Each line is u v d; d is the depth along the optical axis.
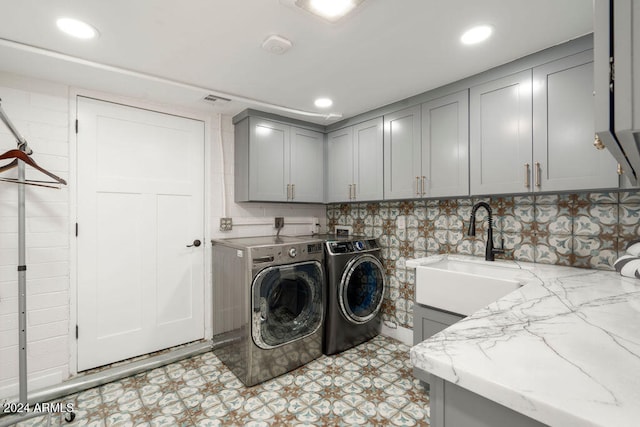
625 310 0.93
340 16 1.38
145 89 2.19
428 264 2.04
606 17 0.51
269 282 2.11
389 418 1.69
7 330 1.87
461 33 1.52
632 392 0.49
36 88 1.98
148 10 1.33
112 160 2.27
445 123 2.11
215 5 1.30
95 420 1.69
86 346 2.16
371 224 3.04
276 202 2.80
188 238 2.61
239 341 2.12
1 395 1.84
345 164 2.88
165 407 1.80
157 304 2.46
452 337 0.74
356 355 2.46
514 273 1.76
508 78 1.80
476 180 1.94
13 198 1.90
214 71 1.93
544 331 0.77
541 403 0.48
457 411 0.65
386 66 1.86
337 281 2.46
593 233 1.76
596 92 0.52
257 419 1.69
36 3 1.28
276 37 1.54
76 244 2.12
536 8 1.33
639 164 0.81
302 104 2.52
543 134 1.65
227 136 2.82
